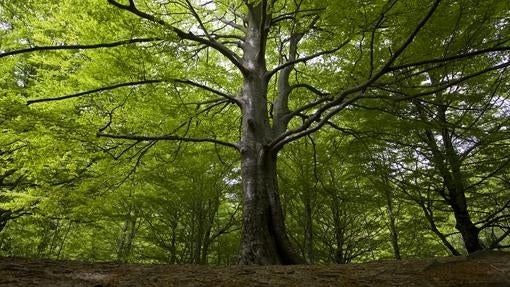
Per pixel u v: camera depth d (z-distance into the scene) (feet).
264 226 20.86
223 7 29.04
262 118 24.91
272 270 14.40
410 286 10.84
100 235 51.44
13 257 17.06
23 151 22.27
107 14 18.39
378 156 32.27
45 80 23.29
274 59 36.22
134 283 11.71
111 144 27.07
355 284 11.37
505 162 26.86
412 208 36.76
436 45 22.65
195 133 29.43
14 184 31.58
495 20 23.31
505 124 26.27
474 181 32.48
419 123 25.53
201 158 35.83
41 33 22.08
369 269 13.88
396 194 32.76
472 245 27.91
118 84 20.10
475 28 22.07
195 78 27.50
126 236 54.03
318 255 47.29
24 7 21.89
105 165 26.58
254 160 22.93
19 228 47.80
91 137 20.94
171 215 48.11
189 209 45.11
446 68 23.61
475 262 13.10
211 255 61.21
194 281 12.21
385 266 14.29
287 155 38.99
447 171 27.71
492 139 25.64
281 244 20.62
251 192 21.76
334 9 19.15
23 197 24.49
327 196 40.81
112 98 23.30
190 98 29.66
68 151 22.91
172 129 28.04
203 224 44.42
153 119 25.94
